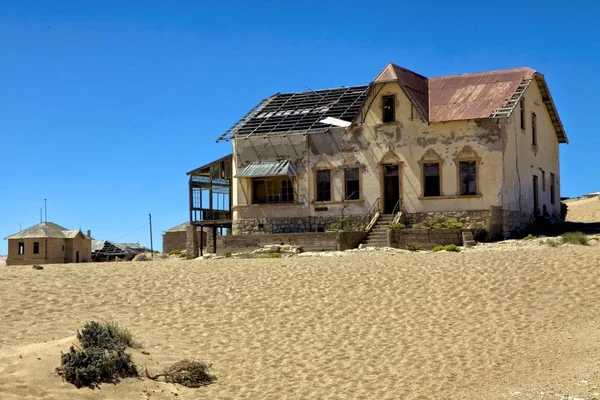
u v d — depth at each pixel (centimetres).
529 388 1433
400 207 4016
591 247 2727
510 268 2300
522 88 4059
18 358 1417
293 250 3753
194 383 1504
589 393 1349
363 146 4122
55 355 1434
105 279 2262
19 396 1285
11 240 5928
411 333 1847
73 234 6088
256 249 4009
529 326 1856
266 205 4288
